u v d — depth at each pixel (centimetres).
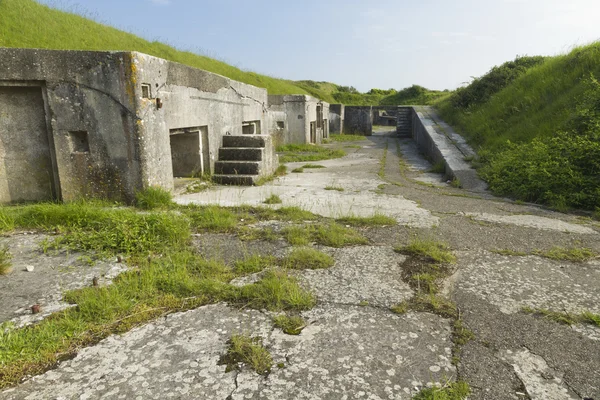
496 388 195
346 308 267
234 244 384
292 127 1599
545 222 479
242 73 1631
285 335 236
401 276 318
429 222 470
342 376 201
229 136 780
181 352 220
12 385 193
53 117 504
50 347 220
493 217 500
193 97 652
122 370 205
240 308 265
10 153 521
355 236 408
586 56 1023
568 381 201
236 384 195
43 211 432
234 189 662
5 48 482
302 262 339
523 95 1117
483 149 962
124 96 496
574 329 246
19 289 289
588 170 607
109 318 249
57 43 767
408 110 2225
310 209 524
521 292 293
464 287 300
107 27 1022
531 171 637
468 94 1606
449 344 229
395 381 199
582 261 356
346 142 1947
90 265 331
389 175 888
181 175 710
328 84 3772
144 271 306
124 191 521
